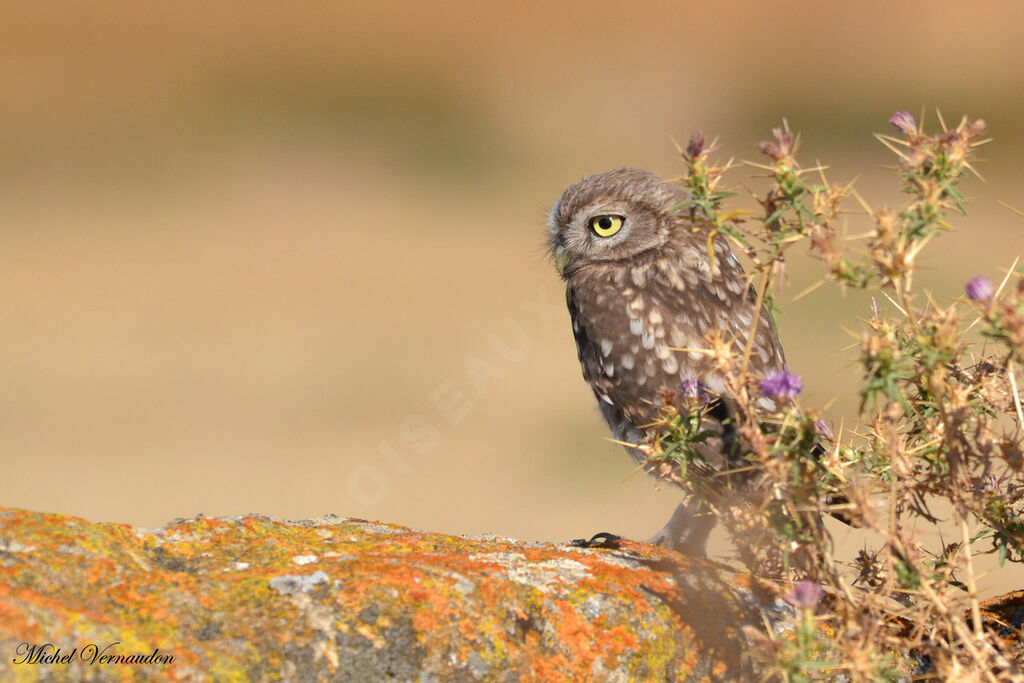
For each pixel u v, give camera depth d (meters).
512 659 6.72
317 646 6.40
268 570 6.82
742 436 6.85
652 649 7.05
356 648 6.44
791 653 6.11
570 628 7.01
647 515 22.11
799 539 6.65
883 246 6.57
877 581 7.42
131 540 7.32
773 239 6.89
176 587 6.56
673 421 7.41
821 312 29.70
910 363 6.76
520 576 7.19
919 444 7.51
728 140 57.91
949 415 6.88
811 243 6.69
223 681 6.04
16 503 23.61
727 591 7.44
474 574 7.01
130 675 5.86
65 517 6.87
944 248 37.06
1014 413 7.26
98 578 6.55
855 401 22.42
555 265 11.89
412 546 7.95
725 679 7.13
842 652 6.55
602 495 23.28
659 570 7.61
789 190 6.78
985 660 6.65
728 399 7.15
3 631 5.80
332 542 7.87
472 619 6.73
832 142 55.31
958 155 6.62
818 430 7.36
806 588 6.16
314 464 25.67
